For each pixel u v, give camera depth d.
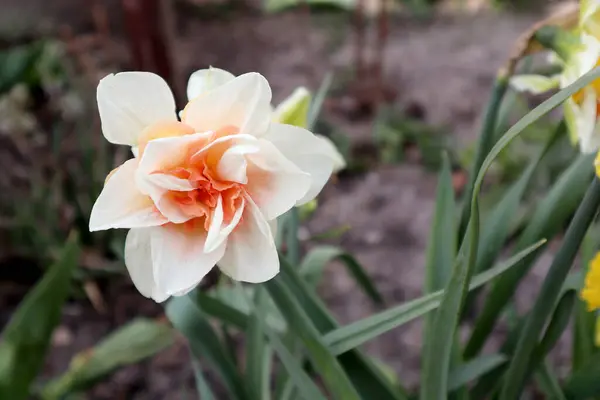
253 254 0.33
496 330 0.83
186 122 0.33
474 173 0.43
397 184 1.21
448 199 0.47
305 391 0.39
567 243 0.38
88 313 0.94
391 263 1.00
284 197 0.33
